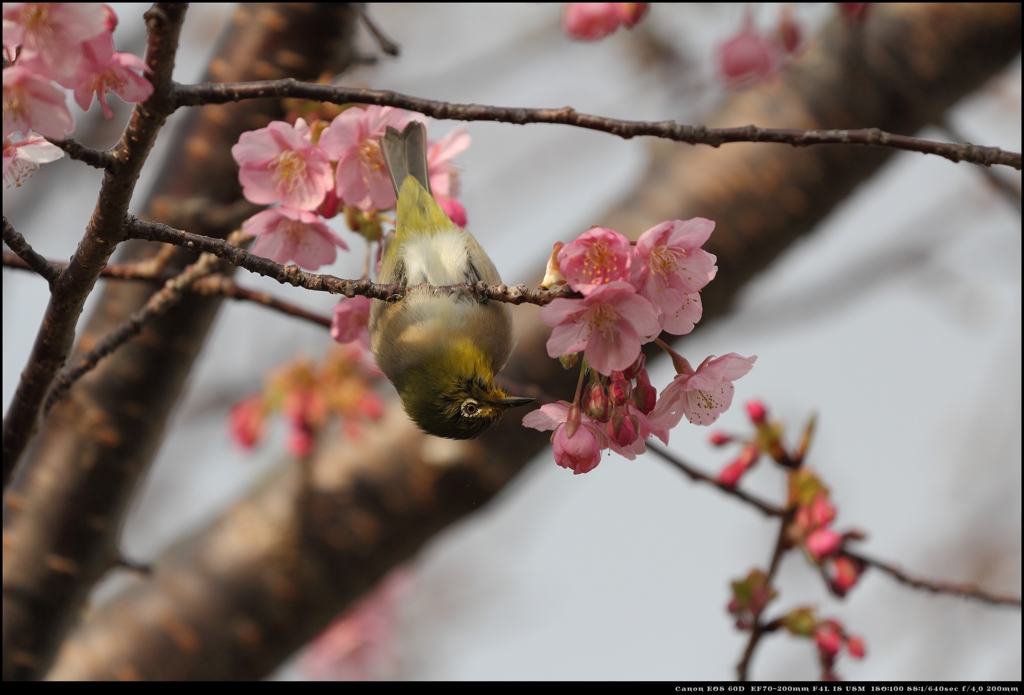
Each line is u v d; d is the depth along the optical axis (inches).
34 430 149.9
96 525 206.4
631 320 116.0
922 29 251.1
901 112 250.8
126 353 204.5
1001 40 251.1
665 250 120.0
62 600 204.8
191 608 237.8
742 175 249.3
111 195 117.6
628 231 250.1
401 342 181.8
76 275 125.9
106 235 120.9
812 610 198.7
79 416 204.2
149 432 208.7
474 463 244.7
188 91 115.6
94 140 292.0
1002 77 265.4
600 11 212.1
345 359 254.7
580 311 116.6
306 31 201.5
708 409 129.5
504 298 119.2
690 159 256.8
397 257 170.9
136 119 115.0
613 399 122.3
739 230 248.1
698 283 120.3
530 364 243.3
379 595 398.6
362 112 151.9
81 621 227.6
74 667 231.9
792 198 248.5
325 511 244.7
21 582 201.5
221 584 240.5
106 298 210.7
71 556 204.5
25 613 201.9
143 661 233.5
